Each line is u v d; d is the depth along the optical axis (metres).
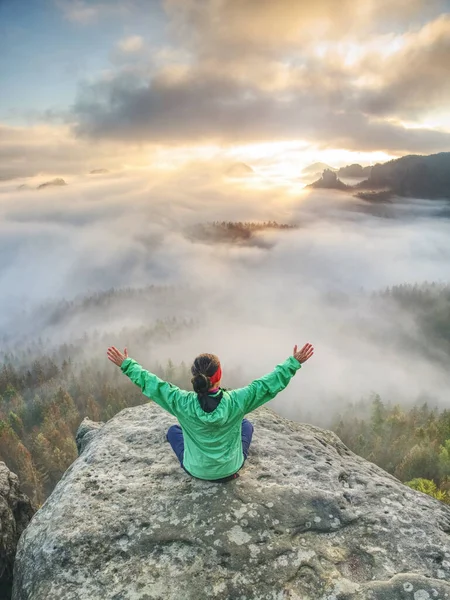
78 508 4.79
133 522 4.59
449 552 4.34
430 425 83.75
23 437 93.56
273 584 4.03
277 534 4.45
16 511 6.32
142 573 4.14
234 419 4.50
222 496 4.80
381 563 4.22
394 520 4.70
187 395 4.45
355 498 4.99
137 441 5.93
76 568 4.23
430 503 5.04
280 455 5.59
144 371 4.57
